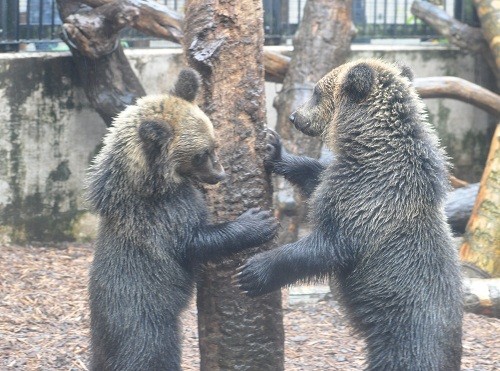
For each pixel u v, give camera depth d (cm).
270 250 942
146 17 1673
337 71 1024
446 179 966
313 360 1225
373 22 2100
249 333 955
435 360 920
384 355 936
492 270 1511
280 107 1711
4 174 1766
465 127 2042
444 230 956
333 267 935
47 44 1919
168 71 1872
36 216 1792
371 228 924
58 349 1253
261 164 952
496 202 1524
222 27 930
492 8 1906
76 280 1561
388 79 959
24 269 1606
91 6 1675
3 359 1212
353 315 968
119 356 952
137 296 953
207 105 953
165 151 952
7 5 1848
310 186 1020
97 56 1639
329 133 1003
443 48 2061
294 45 1741
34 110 1772
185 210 956
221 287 951
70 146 1802
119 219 962
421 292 925
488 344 1277
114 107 1700
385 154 935
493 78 2083
